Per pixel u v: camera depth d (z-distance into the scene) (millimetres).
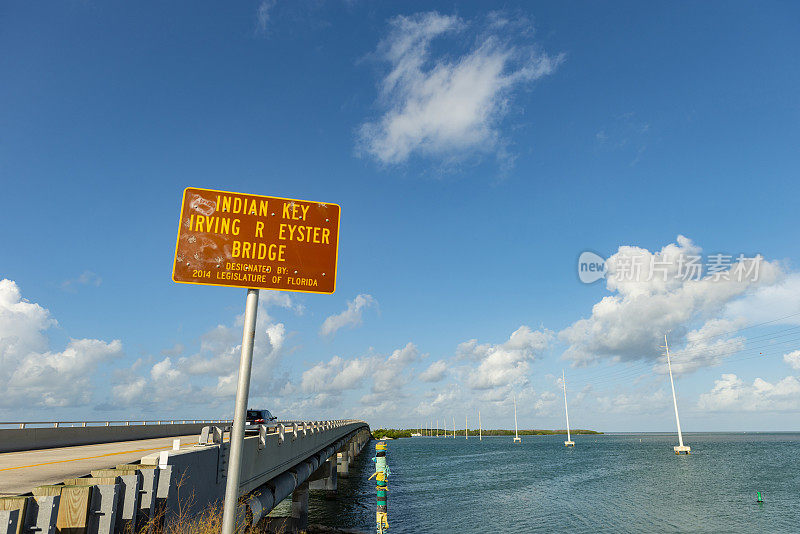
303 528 26359
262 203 6844
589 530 29188
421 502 39219
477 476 61188
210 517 8305
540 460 93625
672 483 53125
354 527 29328
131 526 6301
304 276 6762
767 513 34688
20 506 5148
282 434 16141
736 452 119625
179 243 6500
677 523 31281
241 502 10430
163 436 35312
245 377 6246
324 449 32219
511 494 44000
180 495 7523
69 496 5820
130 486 6430
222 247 6590
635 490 46969
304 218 6934
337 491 45812
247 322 6457
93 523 5902
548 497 42188
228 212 6707
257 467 12695
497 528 29594
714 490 47031
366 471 66875
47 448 21844
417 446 182375
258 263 6645
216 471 9422
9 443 19797
